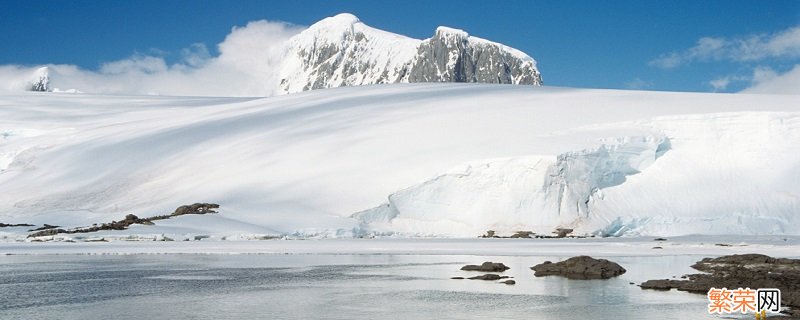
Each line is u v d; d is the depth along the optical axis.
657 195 87.06
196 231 76.00
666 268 45.16
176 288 38.25
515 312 30.62
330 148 102.31
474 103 120.00
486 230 82.25
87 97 197.88
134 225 79.31
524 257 54.84
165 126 134.62
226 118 133.62
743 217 83.69
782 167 87.69
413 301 33.66
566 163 83.81
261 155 104.50
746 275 37.97
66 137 137.38
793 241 68.62
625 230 83.62
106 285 39.53
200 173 103.25
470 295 35.28
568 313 30.27
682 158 90.75
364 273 44.78
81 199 103.00
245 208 87.12
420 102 126.25
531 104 114.19
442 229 84.31
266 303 33.28
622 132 91.38
